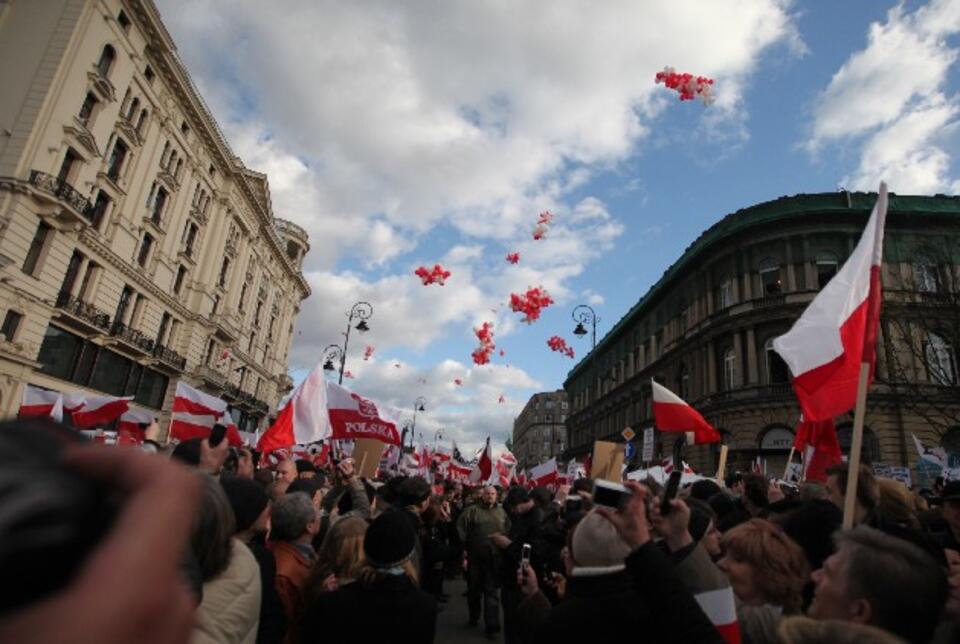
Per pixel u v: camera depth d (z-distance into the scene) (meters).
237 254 47.78
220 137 40.94
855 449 3.61
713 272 34.72
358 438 9.47
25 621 0.48
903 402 25.56
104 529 0.57
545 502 7.84
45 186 24.53
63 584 0.52
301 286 69.19
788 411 28.03
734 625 2.51
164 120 33.84
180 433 10.02
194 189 39.06
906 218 28.70
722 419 30.61
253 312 53.09
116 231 30.44
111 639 0.49
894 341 26.11
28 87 25.03
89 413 12.41
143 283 33.84
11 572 0.50
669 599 2.26
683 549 2.67
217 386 43.56
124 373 33.38
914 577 2.09
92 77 26.98
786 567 2.71
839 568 2.23
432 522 8.38
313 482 6.16
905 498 4.42
